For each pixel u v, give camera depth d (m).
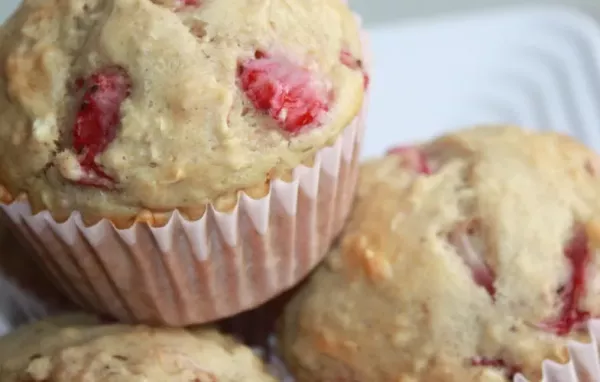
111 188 0.26
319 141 0.26
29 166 0.26
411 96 0.37
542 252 0.27
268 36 0.26
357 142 0.27
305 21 0.26
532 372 0.26
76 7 0.26
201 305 0.28
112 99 0.25
